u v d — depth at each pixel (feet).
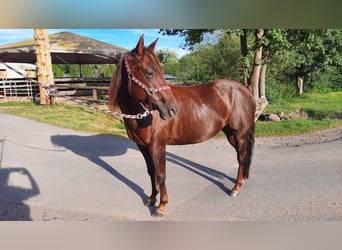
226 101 11.27
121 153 18.12
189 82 51.37
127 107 9.31
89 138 22.20
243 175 11.88
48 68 39.09
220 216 9.84
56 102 40.22
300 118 31.30
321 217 9.50
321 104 47.19
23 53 46.47
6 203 10.93
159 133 9.56
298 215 9.65
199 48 53.36
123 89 9.11
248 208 10.28
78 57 54.08
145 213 10.27
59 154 17.67
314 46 29.45
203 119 10.52
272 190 11.66
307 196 10.94
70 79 49.19
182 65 73.51
